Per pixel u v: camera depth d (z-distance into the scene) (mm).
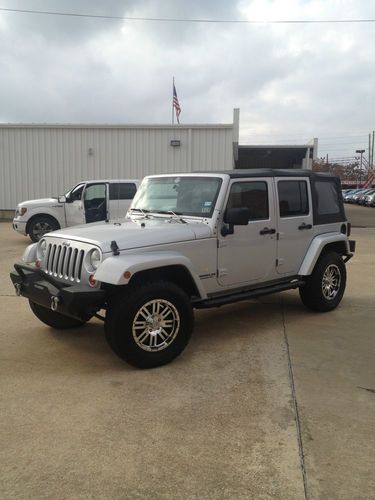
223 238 5074
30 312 6445
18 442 3270
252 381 4258
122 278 4094
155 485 2820
